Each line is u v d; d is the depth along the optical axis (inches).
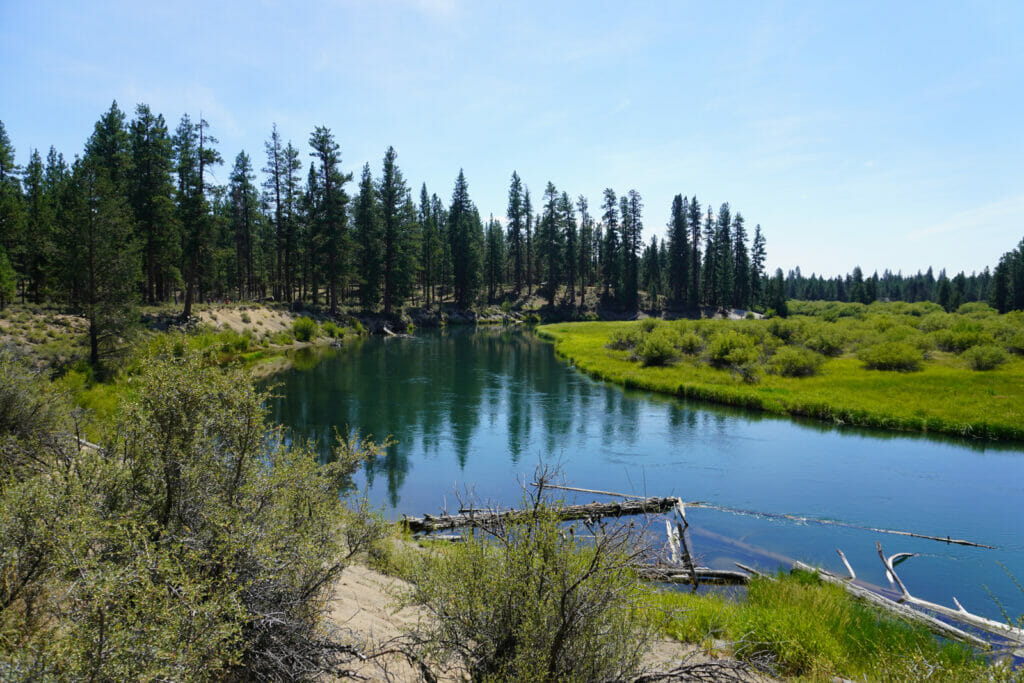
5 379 244.4
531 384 1266.0
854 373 1331.2
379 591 229.3
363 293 2687.0
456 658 149.7
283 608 135.6
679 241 3789.4
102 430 156.9
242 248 2662.4
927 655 227.6
